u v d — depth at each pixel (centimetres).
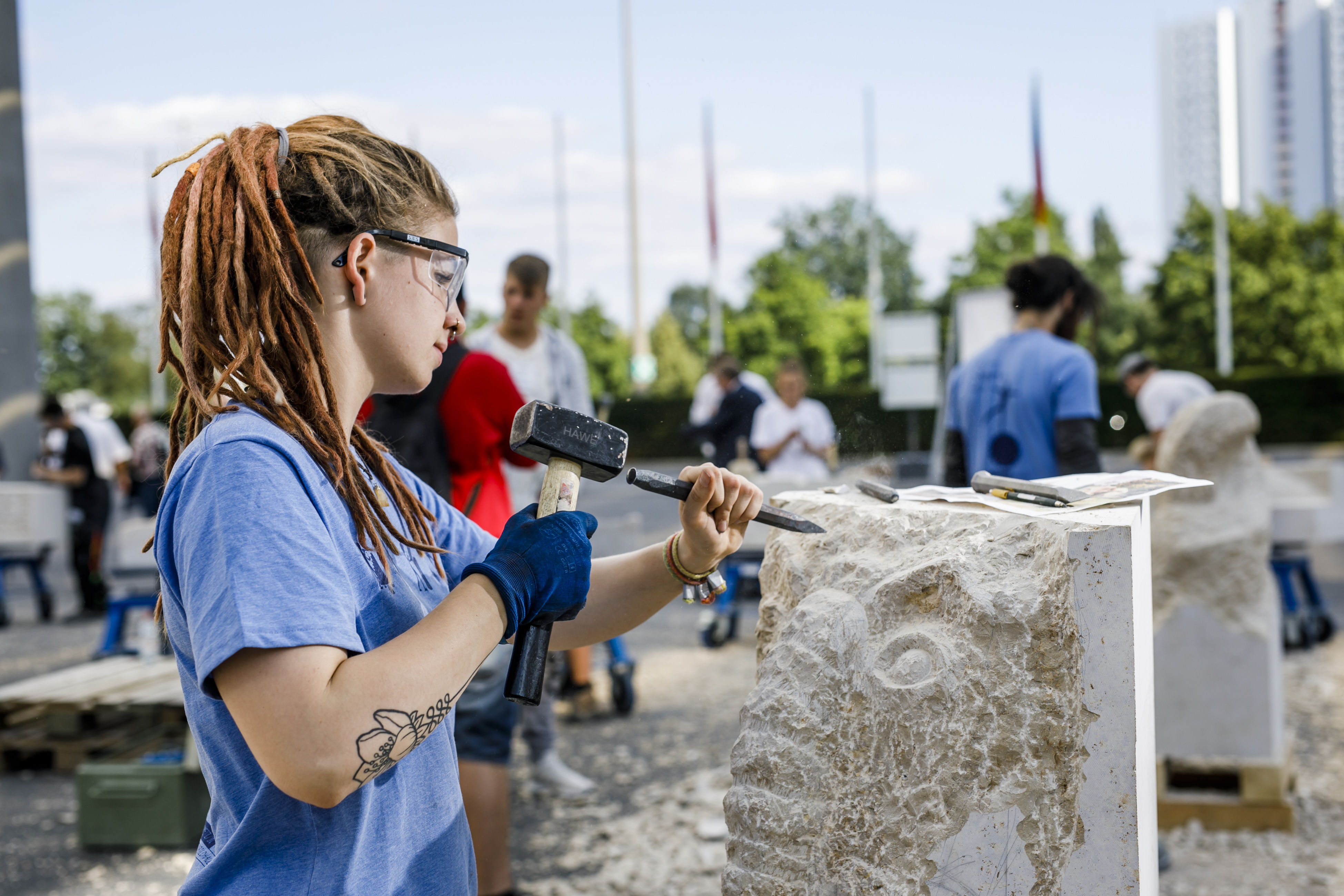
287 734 95
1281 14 8744
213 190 113
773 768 140
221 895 106
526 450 128
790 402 749
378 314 116
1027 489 149
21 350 1084
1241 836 363
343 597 102
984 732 130
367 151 119
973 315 739
